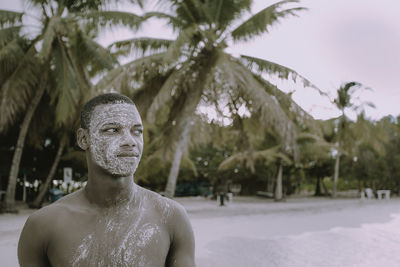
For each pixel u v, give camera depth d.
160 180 25.08
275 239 9.58
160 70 14.36
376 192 33.31
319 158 30.42
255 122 17.09
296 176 34.97
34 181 21.61
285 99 14.73
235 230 11.19
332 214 17.00
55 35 13.44
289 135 13.67
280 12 13.34
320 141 27.03
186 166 25.12
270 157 25.84
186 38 12.55
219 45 14.91
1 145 20.05
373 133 30.20
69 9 14.92
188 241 1.01
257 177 31.33
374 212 18.14
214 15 14.55
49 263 0.91
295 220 14.28
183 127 14.30
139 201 0.99
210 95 14.77
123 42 14.73
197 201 26.56
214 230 11.16
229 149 29.09
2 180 21.67
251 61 14.87
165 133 16.23
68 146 19.23
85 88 15.45
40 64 15.01
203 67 14.68
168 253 1.00
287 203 24.66
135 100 15.67
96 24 14.26
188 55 15.24
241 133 18.03
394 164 32.84
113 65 16.19
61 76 14.29
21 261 0.90
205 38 14.49
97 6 15.05
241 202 26.05
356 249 8.31
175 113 16.23
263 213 17.14
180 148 14.62
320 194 35.62
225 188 29.72
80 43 15.09
